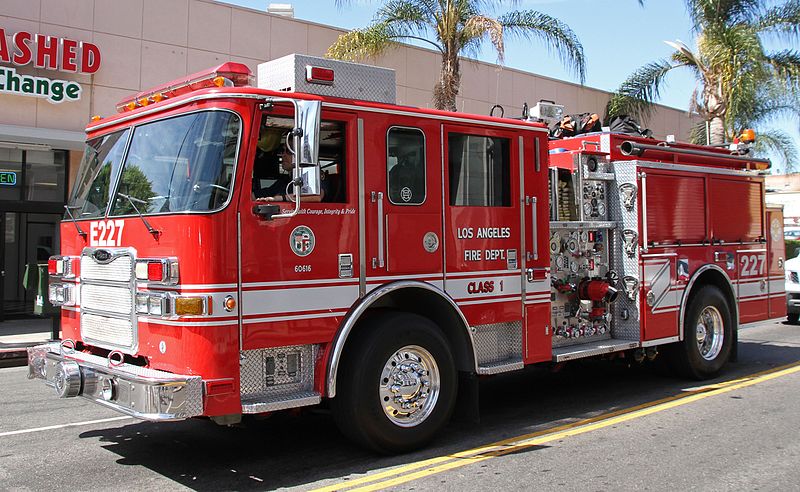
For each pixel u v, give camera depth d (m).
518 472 5.30
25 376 9.90
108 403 5.03
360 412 5.44
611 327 8.14
